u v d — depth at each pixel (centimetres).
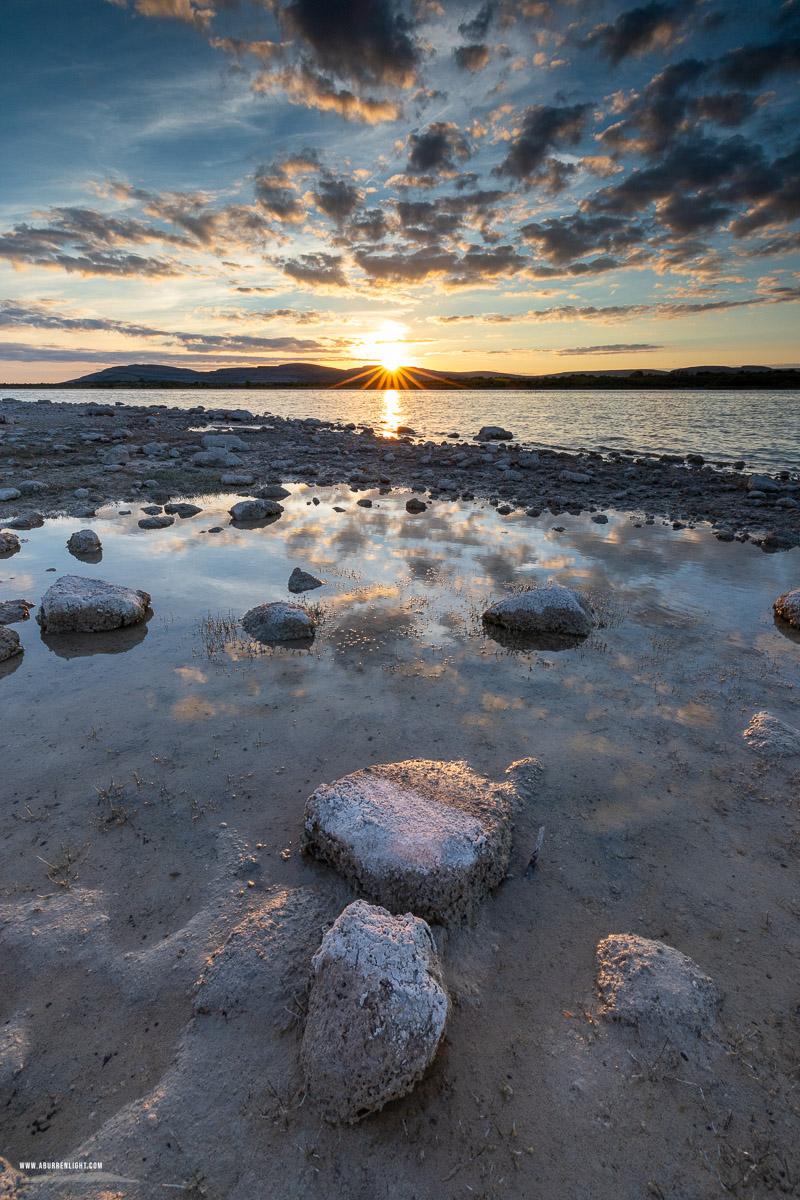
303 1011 280
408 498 1534
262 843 390
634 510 1392
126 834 396
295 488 1672
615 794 438
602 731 517
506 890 359
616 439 2783
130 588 840
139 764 469
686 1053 266
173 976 300
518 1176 224
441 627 733
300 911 332
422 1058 251
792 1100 251
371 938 274
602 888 359
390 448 2450
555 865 376
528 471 1925
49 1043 270
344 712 543
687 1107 247
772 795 436
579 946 322
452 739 504
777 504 1414
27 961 307
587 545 1093
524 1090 253
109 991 293
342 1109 240
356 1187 220
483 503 1471
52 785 445
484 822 385
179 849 384
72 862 373
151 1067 260
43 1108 246
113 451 2036
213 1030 274
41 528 1206
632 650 675
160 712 545
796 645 688
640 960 302
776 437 2798
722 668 632
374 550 1052
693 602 820
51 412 3525
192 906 342
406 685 594
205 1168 225
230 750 487
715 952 317
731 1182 225
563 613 713
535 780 450
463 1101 249
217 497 1540
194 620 756
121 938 322
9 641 657
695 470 1939
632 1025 276
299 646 680
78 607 720
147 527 1212
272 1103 245
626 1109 246
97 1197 215
